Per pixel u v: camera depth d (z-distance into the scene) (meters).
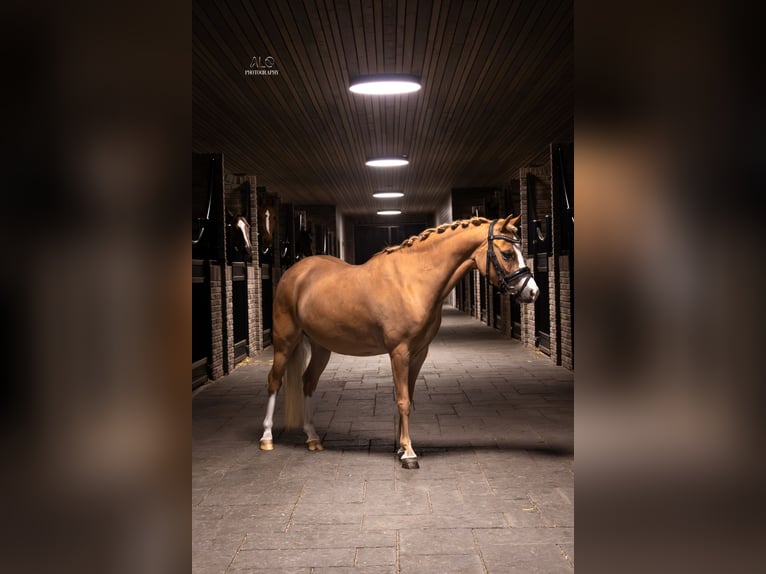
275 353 5.02
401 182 17.92
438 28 6.32
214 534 3.28
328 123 10.27
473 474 4.24
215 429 5.66
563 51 7.06
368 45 6.75
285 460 4.64
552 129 11.00
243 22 6.03
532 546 3.07
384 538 3.20
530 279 4.29
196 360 7.81
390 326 4.48
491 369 8.86
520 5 5.77
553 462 4.48
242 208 11.21
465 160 14.20
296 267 5.07
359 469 4.39
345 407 6.49
